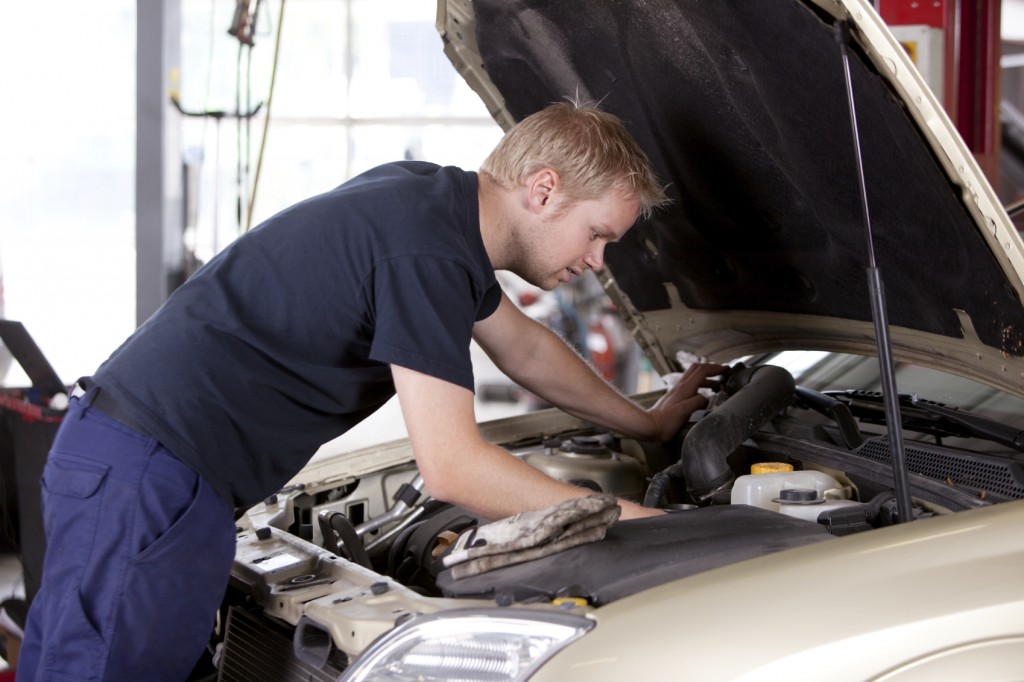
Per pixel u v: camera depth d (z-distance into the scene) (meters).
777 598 1.18
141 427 1.43
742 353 2.56
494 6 2.01
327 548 1.78
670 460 2.31
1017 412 1.88
